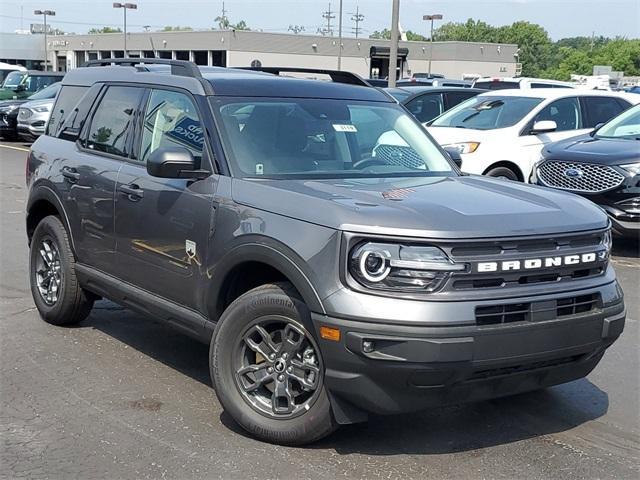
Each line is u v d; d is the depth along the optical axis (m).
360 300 3.78
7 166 17.12
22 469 4.06
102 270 5.72
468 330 3.74
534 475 4.10
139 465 4.11
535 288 3.98
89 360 5.67
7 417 4.68
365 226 3.84
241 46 67.81
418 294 3.78
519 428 4.68
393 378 3.78
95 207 5.69
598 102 12.59
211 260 4.58
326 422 4.11
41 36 83.56
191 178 4.79
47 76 25.70
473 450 4.37
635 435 4.62
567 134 12.03
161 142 5.26
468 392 3.92
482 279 3.87
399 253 3.80
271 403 4.34
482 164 11.42
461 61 75.06
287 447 4.32
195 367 5.58
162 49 73.25
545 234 4.04
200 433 4.49
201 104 5.04
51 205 6.40
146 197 5.14
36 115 20.84
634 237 10.17
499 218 4.04
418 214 3.95
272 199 4.32
